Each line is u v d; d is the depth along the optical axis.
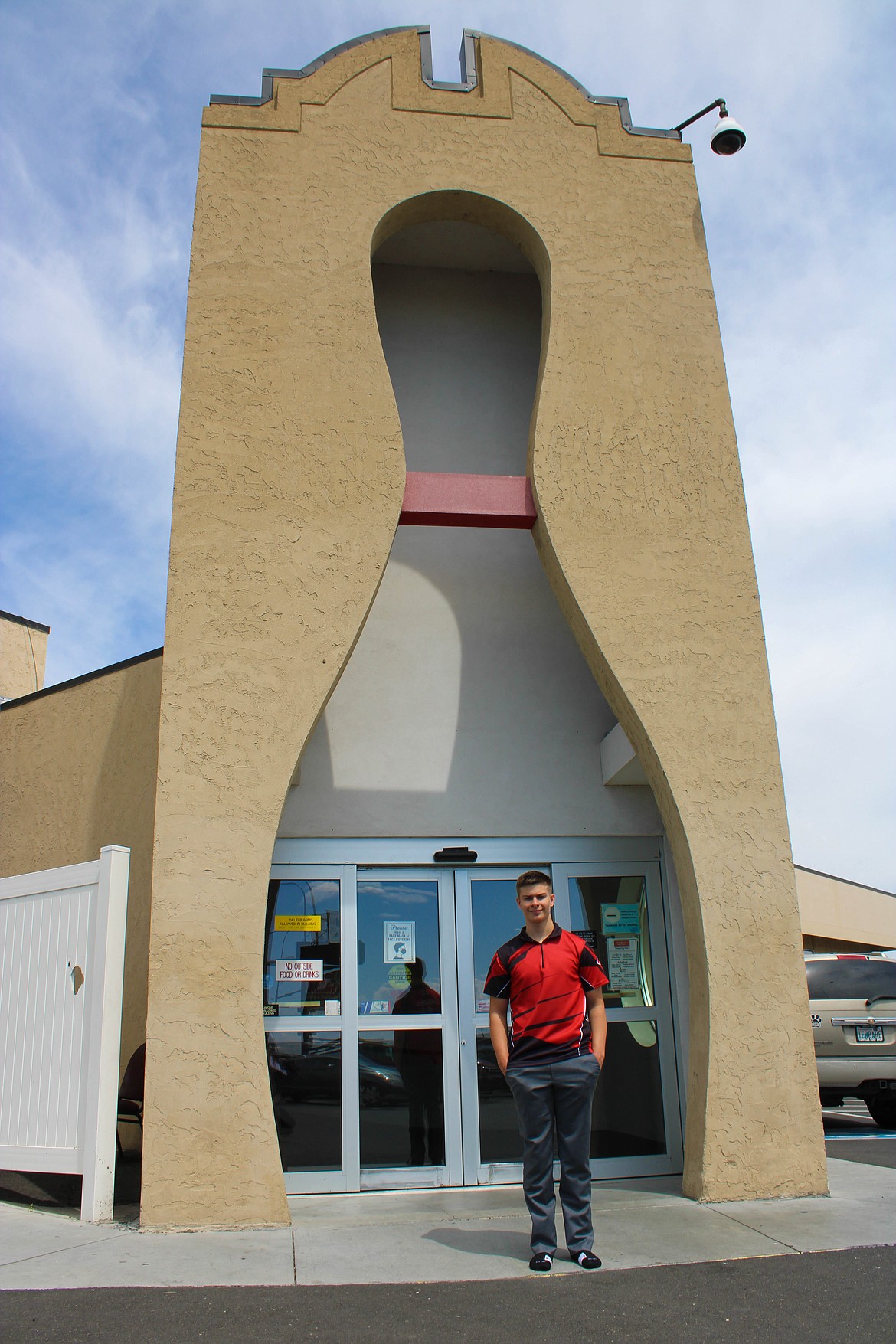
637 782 7.45
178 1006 5.53
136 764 9.73
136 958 9.06
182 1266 4.52
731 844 6.30
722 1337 3.55
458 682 7.64
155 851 5.75
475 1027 6.94
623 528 6.85
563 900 7.27
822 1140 5.93
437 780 7.37
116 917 5.85
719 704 6.57
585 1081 4.62
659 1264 4.52
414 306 8.60
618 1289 4.14
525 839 7.34
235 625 6.21
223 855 5.80
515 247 8.37
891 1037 9.62
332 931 6.95
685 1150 6.15
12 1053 6.09
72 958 5.96
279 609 6.29
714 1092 5.89
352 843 7.13
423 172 7.43
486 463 8.26
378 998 6.90
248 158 7.24
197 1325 3.67
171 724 5.96
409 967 6.99
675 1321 3.73
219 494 6.44
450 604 7.84
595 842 7.41
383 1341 3.52
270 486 6.52
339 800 7.19
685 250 7.65
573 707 7.71
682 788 6.36
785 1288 4.12
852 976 9.91
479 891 7.23
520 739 7.57
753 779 6.45
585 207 7.61
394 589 7.83
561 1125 4.63
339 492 6.59
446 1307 3.92
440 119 7.60
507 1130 6.78
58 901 6.14
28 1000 6.11
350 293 7.04
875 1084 9.50
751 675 6.67
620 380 7.22
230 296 6.89
